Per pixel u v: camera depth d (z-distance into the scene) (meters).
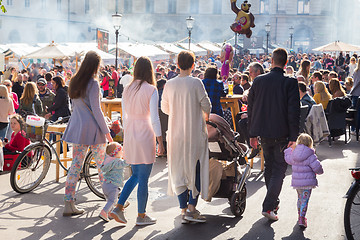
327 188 7.29
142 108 5.42
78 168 6.00
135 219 5.84
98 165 6.21
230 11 73.25
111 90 10.84
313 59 37.53
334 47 24.88
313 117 9.71
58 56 23.16
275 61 5.71
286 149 5.64
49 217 5.89
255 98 5.73
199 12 74.00
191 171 5.45
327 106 11.04
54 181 7.66
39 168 7.24
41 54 23.27
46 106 10.43
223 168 5.94
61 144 9.79
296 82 5.58
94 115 5.88
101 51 25.44
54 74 20.09
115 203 5.84
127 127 5.51
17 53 25.97
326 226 5.61
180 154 5.47
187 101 5.39
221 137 5.71
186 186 5.59
